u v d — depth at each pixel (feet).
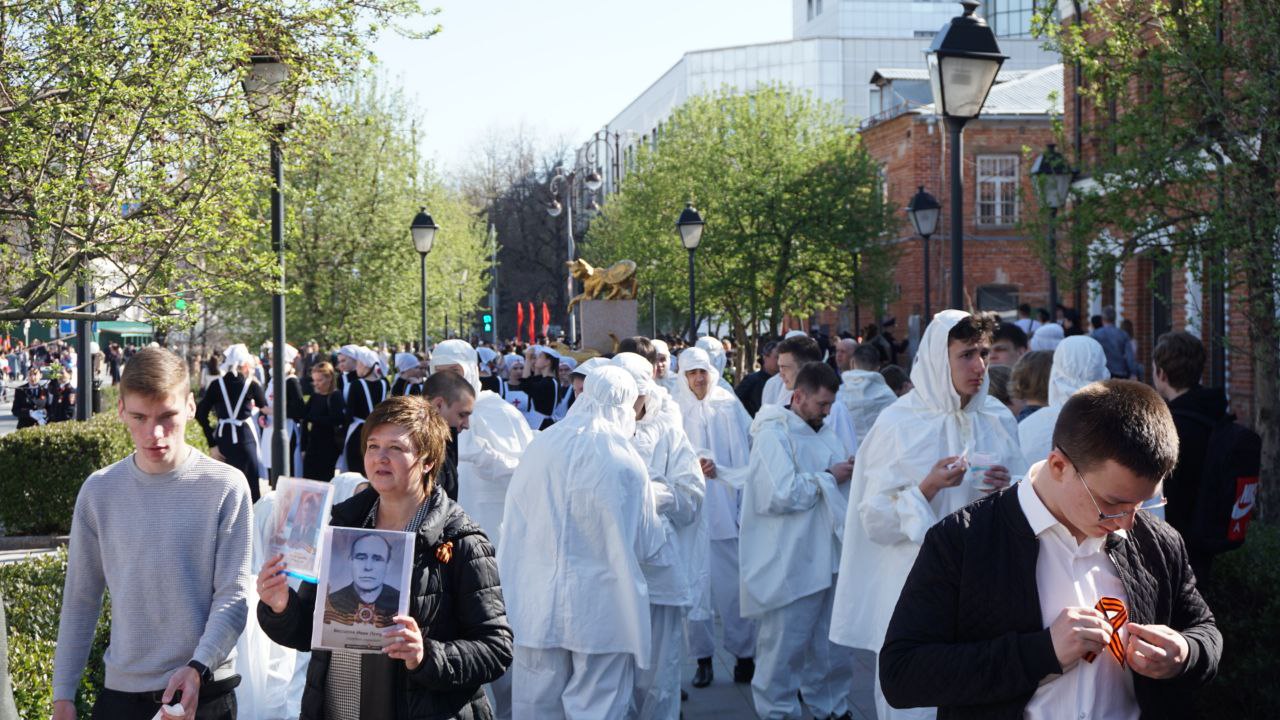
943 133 134.51
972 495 17.24
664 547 20.53
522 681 19.69
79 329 54.80
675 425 23.20
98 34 31.27
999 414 17.70
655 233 125.49
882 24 261.65
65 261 32.96
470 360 25.72
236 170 33.83
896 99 145.79
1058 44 37.55
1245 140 29.78
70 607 13.64
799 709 22.75
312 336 95.09
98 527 13.48
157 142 33.30
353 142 94.22
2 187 31.86
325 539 11.16
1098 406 9.12
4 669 11.96
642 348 32.83
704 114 128.16
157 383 13.26
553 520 19.39
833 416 25.86
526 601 19.44
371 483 12.05
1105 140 36.52
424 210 80.12
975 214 134.82
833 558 22.54
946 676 9.56
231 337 101.09
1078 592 9.66
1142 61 33.81
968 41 28.35
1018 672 9.27
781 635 22.36
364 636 11.05
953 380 17.20
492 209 267.39
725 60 237.66
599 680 19.27
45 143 31.42
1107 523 9.24
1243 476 15.87
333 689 11.82
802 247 115.55
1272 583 15.89
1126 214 34.42
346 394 46.11
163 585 13.29
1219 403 16.69
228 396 46.21
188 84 33.01
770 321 117.50
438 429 12.32
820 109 124.26
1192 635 9.77
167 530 13.37
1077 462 9.12
